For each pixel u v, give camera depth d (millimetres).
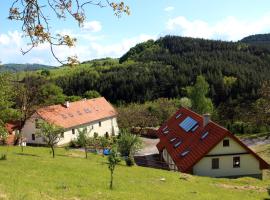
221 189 30078
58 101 83375
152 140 72938
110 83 124750
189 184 30406
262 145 60938
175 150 45750
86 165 32969
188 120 51125
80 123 71875
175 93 118500
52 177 24750
